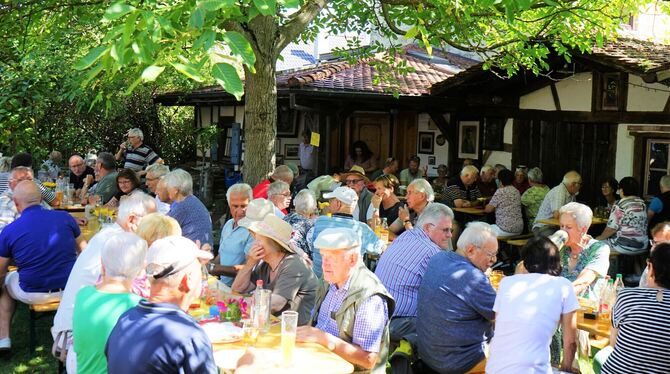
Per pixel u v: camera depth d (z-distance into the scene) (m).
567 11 8.05
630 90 10.94
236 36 4.18
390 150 15.42
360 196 9.23
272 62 8.00
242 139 16.12
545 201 10.30
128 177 8.94
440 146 14.81
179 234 4.90
